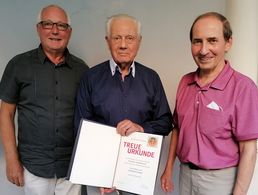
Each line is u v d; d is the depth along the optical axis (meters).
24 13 2.08
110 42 1.44
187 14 2.04
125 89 1.49
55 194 1.73
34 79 1.59
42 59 1.61
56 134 1.61
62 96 1.62
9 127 1.62
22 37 2.10
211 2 2.01
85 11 2.08
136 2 2.06
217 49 1.22
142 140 1.40
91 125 1.38
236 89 1.22
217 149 1.25
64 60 1.65
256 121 1.18
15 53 2.12
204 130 1.26
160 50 2.09
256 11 1.76
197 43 1.26
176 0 2.04
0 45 2.11
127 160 1.41
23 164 1.66
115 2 2.07
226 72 1.27
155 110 1.55
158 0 2.05
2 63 2.12
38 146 1.62
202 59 1.25
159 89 1.55
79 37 2.11
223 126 1.22
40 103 1.59
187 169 1.36
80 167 1.37
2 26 2.10
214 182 1.27
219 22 1.21
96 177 1.39
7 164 1.63
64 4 2.08
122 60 1.43
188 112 1.34
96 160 1.39
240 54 1.76
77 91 1.60
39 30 1.61
